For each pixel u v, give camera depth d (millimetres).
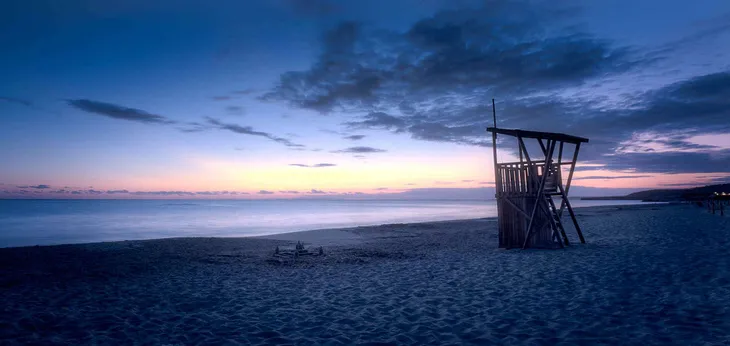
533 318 5949
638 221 23734
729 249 11055
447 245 16641
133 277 10297
